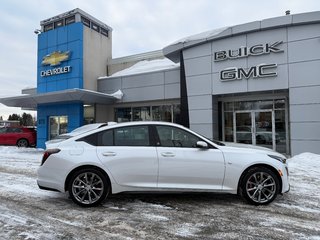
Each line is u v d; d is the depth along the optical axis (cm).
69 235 427
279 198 621
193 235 428
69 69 1978
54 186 566
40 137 2094
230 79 1408
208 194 658
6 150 1934
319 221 486
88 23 2095
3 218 502
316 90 1223
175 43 1569
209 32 1464
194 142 584
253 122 1525
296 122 1257
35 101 1939
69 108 1962
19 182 805
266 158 576
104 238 416
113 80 1945
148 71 1800
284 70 1288
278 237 420
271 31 1320
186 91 1544
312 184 751
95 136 586
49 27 2191
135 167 564
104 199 577
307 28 1251
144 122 598
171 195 652
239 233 435
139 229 451
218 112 1582
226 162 568
